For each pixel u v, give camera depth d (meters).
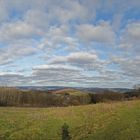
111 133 32.81
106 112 40.31
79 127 37.47
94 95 83.31
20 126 42.34
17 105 81.25
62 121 40.62
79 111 44.25
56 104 84.31
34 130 39.97
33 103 86.06
